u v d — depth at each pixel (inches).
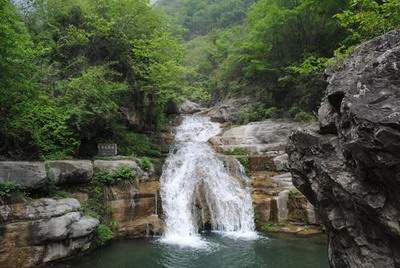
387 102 194.5
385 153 186.9
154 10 804.6
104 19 679.1
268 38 906.1
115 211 508.7
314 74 745.0
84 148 574.6
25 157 460.4
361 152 202.7
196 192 602.9
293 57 881.5
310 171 289.3
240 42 1058.7
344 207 246.1
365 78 212.5
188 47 1807.3
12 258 353.1
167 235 531.5
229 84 1179.9
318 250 457.4
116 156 585.6
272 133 738.2
